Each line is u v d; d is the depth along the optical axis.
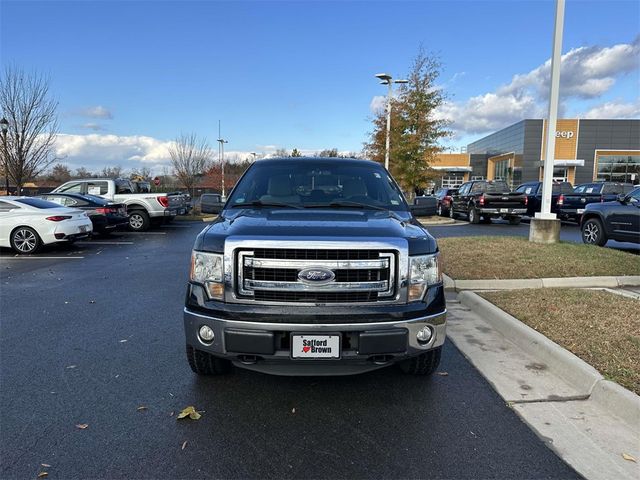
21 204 11.12
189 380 3.73
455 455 2.72
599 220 10.52
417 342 3.08
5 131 17.94
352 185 4.52
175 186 39.97
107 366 4.00
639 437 2.90
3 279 7.84
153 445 2.81
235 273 3.06
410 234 3.25
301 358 2.97
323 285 2.99
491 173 60.94
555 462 2.65
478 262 7.70
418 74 22.09
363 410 3.26
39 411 3.21
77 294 6.70
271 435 2.93
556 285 6.73
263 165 4.85
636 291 6.44
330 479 2.50
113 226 14.46
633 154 46.81
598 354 3.87
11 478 2.48
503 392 3.53
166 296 6.56
